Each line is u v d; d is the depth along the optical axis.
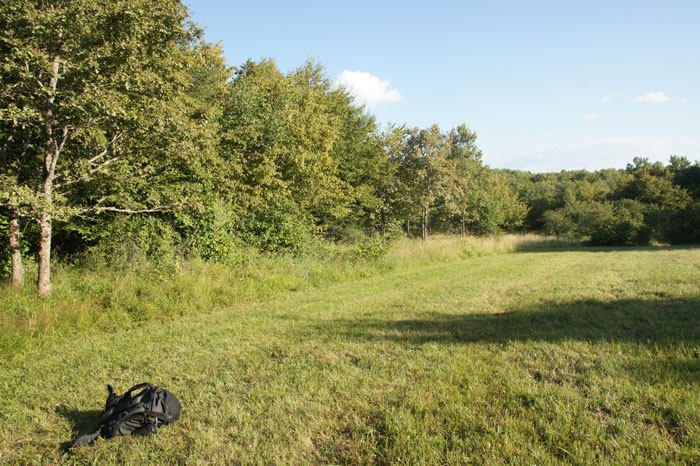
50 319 6.67
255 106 16.03
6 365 5.20
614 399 3.40
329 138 19.08
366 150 26.67
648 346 4.64
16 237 8.45
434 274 13.20
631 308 6.79
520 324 5.99
